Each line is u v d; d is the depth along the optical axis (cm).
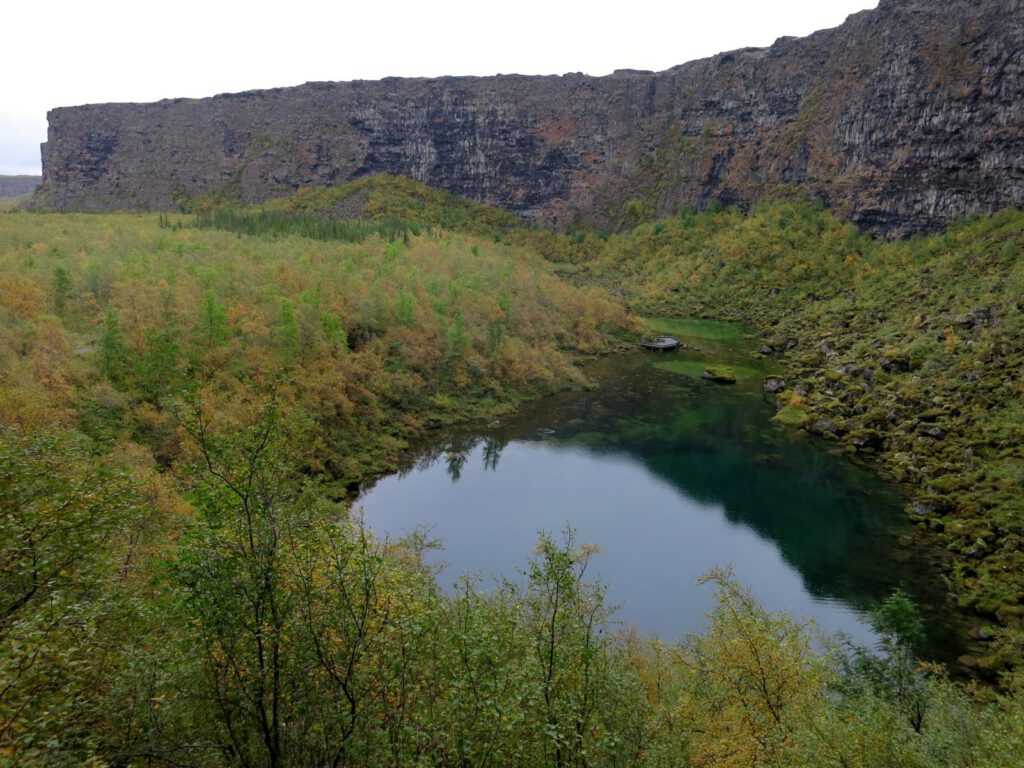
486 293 12500
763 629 2442
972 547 5381
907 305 12300
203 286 8656
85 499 1526
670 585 5112
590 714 1708
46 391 5438
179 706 1363
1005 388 7750
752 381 11194
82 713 1321
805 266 16675
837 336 12550
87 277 8375
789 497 6700
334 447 7306
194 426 1502
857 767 1806
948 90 15825
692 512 6391
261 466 1476
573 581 1766
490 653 1541
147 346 6600
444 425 8856
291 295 9225
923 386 8569
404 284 11369
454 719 1479
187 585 1381
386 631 1522
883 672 3180
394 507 6438
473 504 6544
